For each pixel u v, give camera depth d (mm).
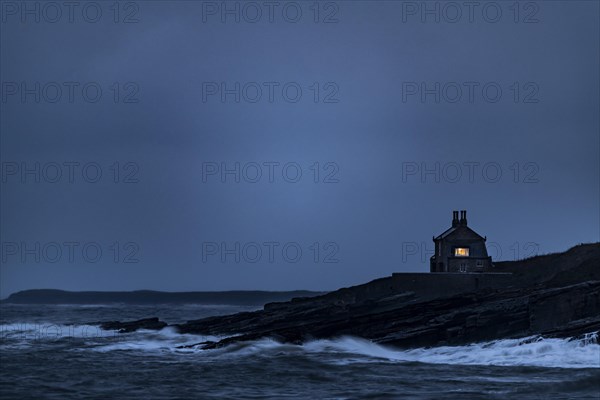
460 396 171500
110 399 178000
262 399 176250
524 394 171250
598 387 176500
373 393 179500
